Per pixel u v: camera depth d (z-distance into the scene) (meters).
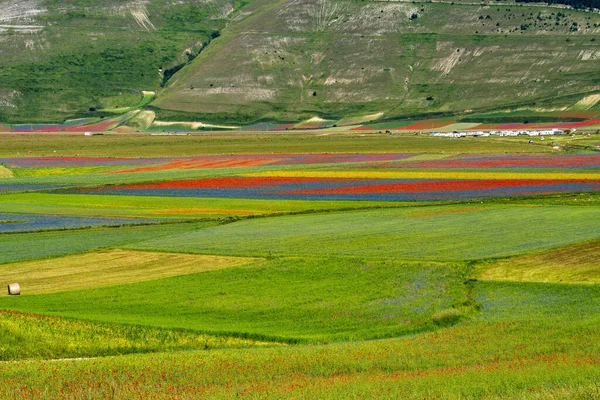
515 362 37.28
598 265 65.06
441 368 37.09
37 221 102.38
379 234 83.88
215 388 34.34
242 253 76.50
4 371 38.59
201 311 55.78
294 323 51.91
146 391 34.44
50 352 45.12
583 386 30.95
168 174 158.62
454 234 82.00
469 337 44.38
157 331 49.59
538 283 59.91
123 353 45.28
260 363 39.38
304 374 37.03
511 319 48.94
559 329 44.97
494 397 30.28
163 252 78.88
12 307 57.03
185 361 40.34
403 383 33.44
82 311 55.91
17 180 154.12
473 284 60.97
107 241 86.31
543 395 30.09
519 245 74.69
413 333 48.44
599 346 40.34
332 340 47.12
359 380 34.72
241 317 53.88
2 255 79.31
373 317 52.66
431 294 58.59
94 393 34.41
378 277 64.94
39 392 34.69
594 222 86.12
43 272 71.25
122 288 63.69
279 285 63.59
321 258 72.56
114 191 133.25
